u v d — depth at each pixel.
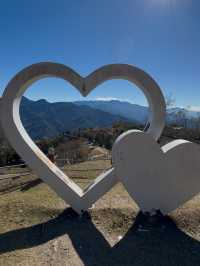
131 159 5.46
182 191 5.68
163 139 19.22
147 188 5.59
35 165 5.77
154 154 5.50
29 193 7.61
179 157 5.59
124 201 6.68
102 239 5.00
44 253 4.55
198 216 5.70
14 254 4.52
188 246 4.76
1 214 6.00
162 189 5.62
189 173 5.64
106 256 4.47
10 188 8.62
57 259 4.37
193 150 5.62
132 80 5.92
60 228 5.40
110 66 5.72
